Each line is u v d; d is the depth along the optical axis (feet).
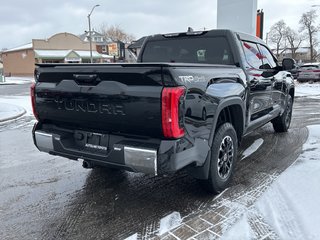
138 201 11.43
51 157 17.35
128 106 9.07
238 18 28.68
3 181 13.74
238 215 10.14
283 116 20.77
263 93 15.75
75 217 10.39
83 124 10.53
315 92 55.52
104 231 9.49
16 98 52.85
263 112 16.39
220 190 11.84
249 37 15.34
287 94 20.83
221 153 11.65
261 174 13.56
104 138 10.10
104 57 167.63
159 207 10.91
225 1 29.37
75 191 12.50
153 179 13.53
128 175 14.10
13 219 10.37
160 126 8.68
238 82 12.44
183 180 13.30
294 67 17.87
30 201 11.68
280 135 20.76
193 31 14.85
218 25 30.37
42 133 11.43
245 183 12.64
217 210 10.54
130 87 9.00
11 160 16.88
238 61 13.44
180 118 8.68
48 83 11.10
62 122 11.25
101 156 9.96
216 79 10.71
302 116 28.58
